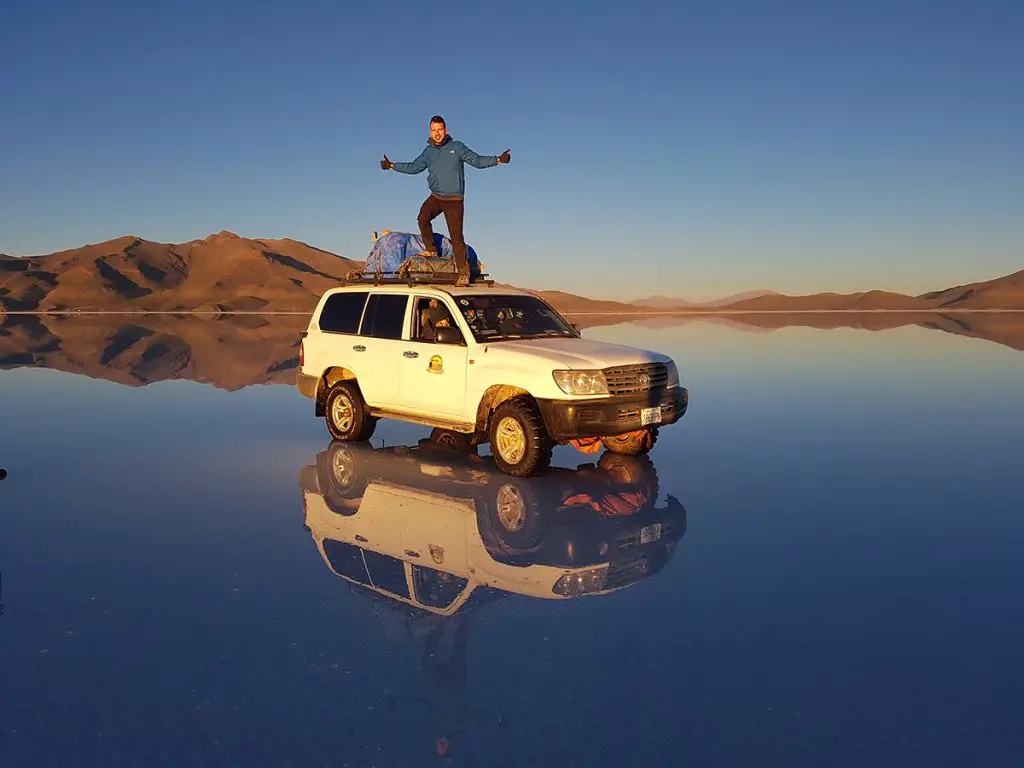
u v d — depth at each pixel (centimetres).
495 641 387
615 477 773
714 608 430
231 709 322
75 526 611
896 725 308
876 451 892
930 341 3066
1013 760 284
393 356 914
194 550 547
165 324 5975
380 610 431
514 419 780
